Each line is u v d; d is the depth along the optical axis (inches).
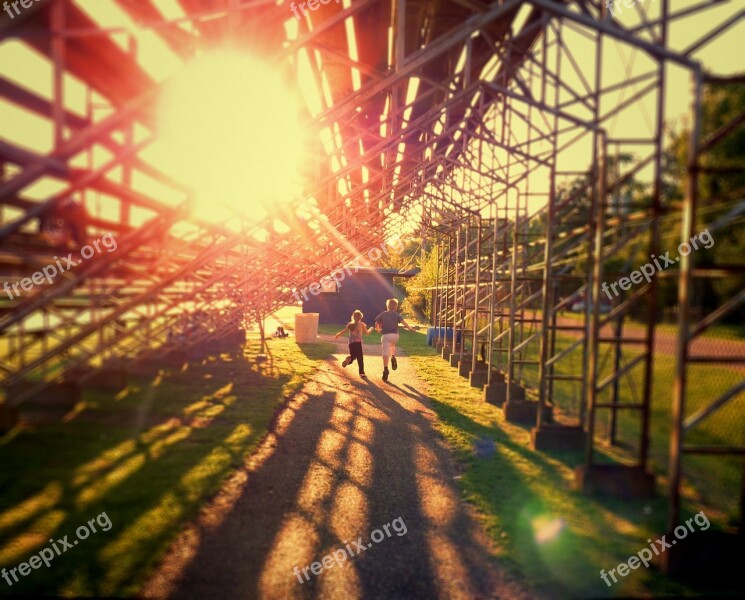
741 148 296.0
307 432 300.4
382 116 379.9
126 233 285.7
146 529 168.9
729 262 275.6
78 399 328.8
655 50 155.5
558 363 491.2
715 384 322.3
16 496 192.9
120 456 240.8
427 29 250.2
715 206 206.5
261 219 349.4
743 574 147.7
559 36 235.0
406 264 1752.0
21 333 299.3
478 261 448.5
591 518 187.2
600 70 227.1
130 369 447.2
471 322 731.4
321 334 1061.1
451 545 165.6
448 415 350.0
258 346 768.9
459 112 389.4
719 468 236.1
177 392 392.2
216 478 216.7
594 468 211.8
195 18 155.2
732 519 183.9
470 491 212.7
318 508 193.5
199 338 536.1
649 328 209.5
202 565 148.9
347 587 139.9
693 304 285.6
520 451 269.3
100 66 155.7
